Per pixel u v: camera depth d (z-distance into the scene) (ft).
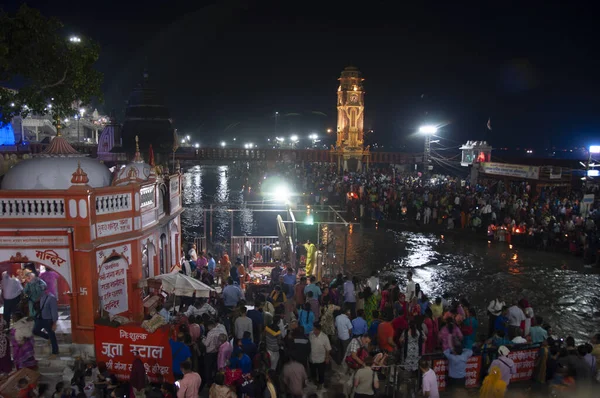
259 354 32.12
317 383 35.06
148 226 47.96
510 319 41.06
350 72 205.98
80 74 48.75
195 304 40.42
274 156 226.99
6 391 29.91
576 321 57.57
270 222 121.60
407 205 122.11
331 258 73.31
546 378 35.99
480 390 31.89
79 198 38.19
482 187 131.75
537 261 85.66
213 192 186.39
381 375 36.06
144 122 129.08
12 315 39.29
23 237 38.37
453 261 85.66
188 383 27.48
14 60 45.83
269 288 54.29
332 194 146.20
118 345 35.04
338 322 37.63
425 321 37.99
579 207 104.53
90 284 38.83
